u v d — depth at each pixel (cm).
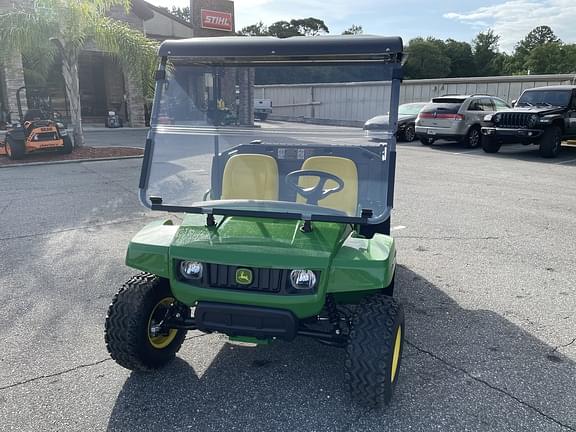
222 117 348
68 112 2581
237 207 309
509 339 393
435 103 1719
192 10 2392
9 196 881
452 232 683
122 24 1457
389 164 309
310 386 329
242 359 362
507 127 1461
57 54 1662
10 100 1912
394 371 306
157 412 302
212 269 289
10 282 493
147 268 303
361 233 364
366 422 293
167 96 332
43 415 297
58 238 636
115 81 2673
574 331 407
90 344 380
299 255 280
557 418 298
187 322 334
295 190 338
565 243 635
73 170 1171
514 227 707
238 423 292
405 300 462
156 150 326
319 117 342
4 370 343
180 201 320
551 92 1512
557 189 979
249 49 317
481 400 315
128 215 752
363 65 322
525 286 498
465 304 455
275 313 277
